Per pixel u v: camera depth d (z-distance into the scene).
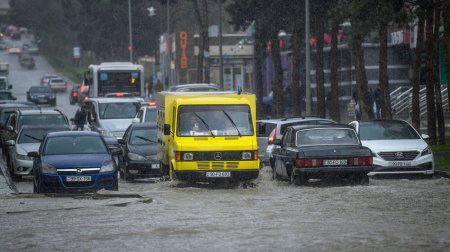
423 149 56.72
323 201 42.22
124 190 52.06
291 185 52.50
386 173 56.22
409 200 41.78
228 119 52.78
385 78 84.62
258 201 43.00
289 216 36.62
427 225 33.31
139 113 82.31
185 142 51.94
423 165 56.44
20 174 64.12
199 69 145.62
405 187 48.75
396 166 56.12
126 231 32.66
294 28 108.88
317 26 107.69
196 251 28.03
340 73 135.50
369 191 46.38
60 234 32.22
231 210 39.09
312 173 50.81
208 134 52.22
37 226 34.47
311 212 37.91
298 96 114.19
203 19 142.88
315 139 53.22
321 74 109.75
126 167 62.47
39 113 77.62
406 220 34.81
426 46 74.94
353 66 130.88
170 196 46.50
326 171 50.84
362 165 51.09
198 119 52.62
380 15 74.12
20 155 64.38
